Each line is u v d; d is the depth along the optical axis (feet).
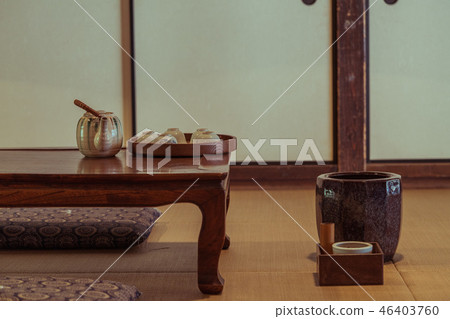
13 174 6.86
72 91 14.87
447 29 14.65
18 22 14.67
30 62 14.78
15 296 6.43
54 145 14.93
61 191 6.90
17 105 14.89
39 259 8.73
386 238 8.05
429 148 14.89
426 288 7.27
